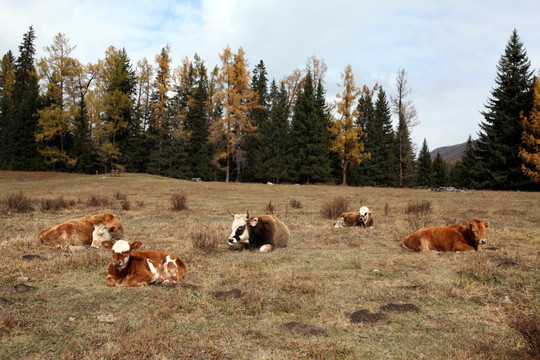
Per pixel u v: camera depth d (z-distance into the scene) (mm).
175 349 3926
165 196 26781
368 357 3836
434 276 6730
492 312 5023
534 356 3602
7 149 49188
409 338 4285
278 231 9938
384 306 5281
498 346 3934
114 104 49969
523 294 5555
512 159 39844
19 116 48812
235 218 9383
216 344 4078
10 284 6078
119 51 57969
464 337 4258
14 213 16562
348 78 48594
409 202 21750
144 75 58875
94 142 52844
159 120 56406
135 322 4633
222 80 49281
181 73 57875
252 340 4219
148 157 55688
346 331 4512
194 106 55750
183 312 5008
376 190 33625
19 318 4594
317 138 51250
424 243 8969
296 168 53562
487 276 6465
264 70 66000
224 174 58906
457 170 61906
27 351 3832
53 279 6422
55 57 47844
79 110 50062
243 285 6301
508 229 12062
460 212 17359
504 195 26703
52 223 13305
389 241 10500
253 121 56625
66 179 40438
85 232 9281
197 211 18453
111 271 6176
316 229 12977
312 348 3963
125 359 3688
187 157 55125
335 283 6414
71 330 4383
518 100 41094
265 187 36562
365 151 58188
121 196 24328
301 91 57438
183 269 6594
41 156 48562
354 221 13484
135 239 10539
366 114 60531
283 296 5695
